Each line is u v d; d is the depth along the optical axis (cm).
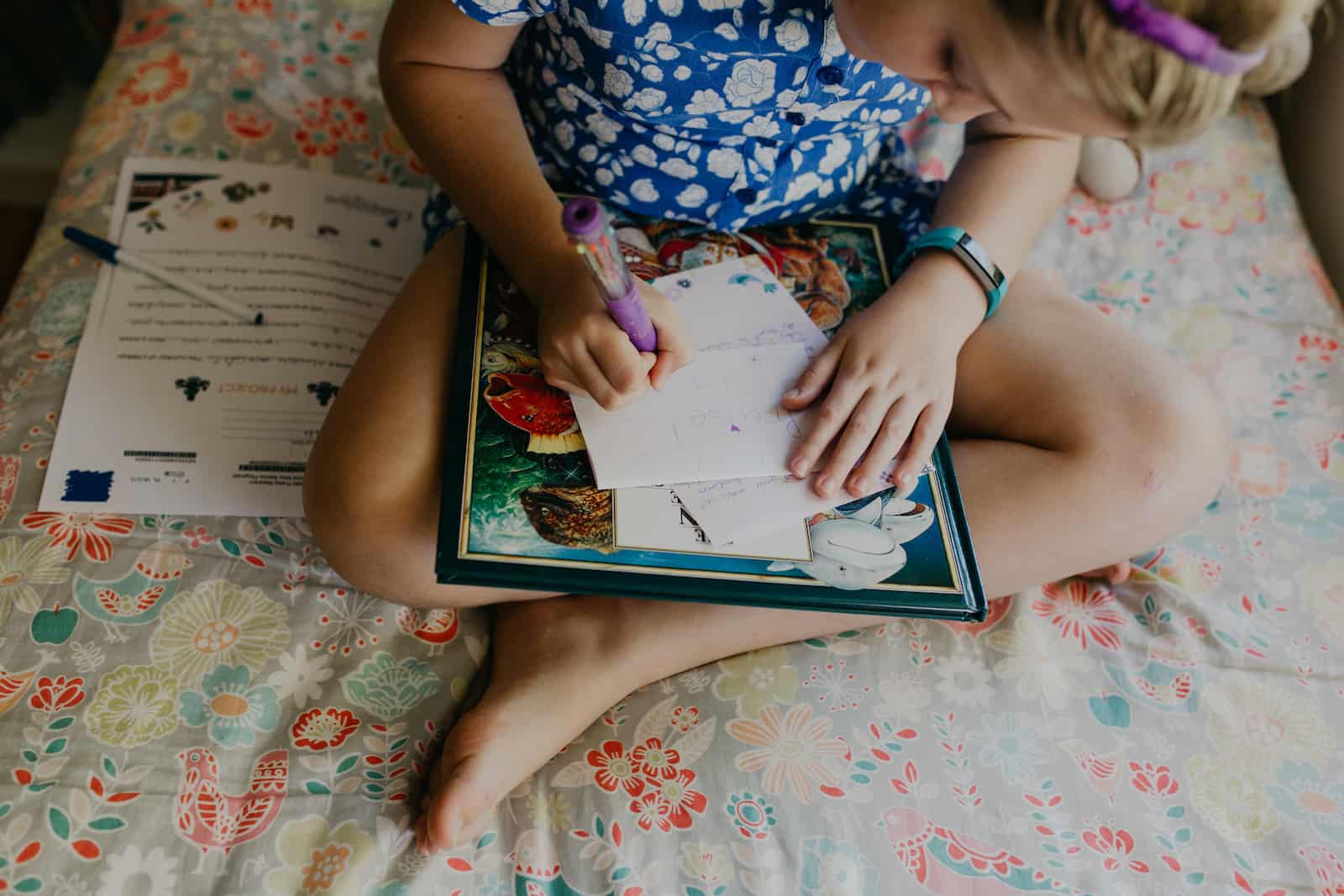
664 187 82
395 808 68
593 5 70
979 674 78
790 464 68
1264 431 95
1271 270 106
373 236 101
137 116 105
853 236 86
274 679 73
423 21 75
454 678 76
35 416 84
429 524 71
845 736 74
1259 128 118
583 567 63
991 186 83
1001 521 75
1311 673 79
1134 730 76
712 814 70
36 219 149
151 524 79
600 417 70
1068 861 69
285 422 86
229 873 64
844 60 73
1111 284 104
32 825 64
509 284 78
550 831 69
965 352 82
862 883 67
